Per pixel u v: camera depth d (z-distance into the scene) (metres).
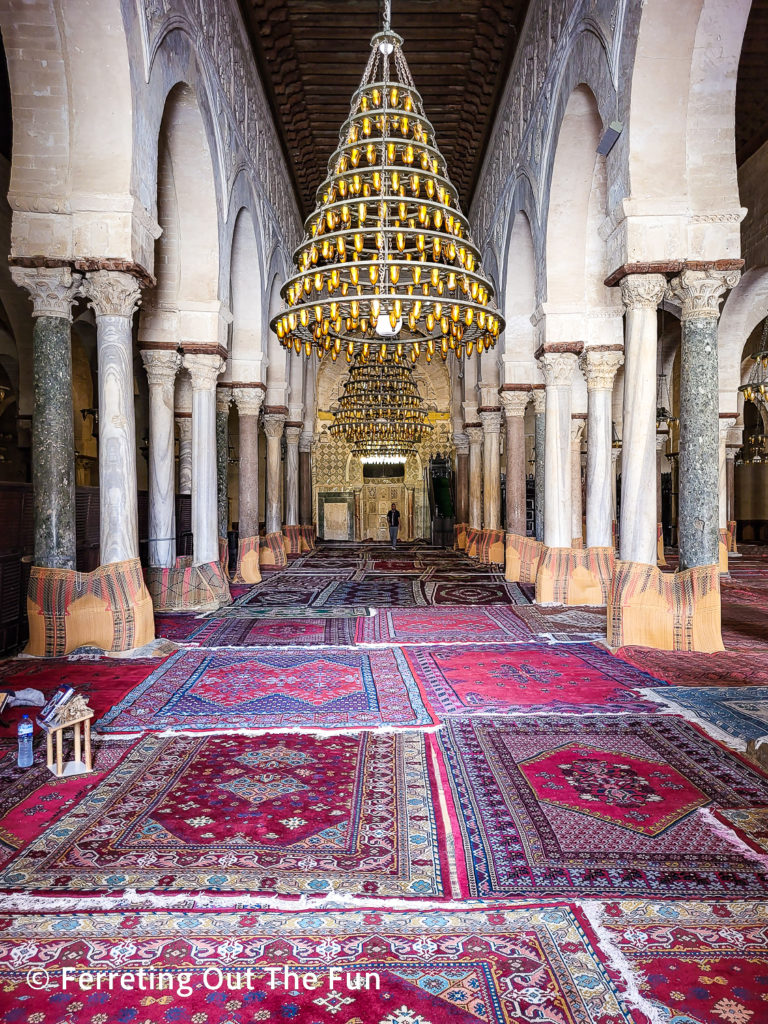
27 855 2.79
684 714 4.50
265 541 15.23
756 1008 1.96
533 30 9.65
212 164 8.54
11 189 5.83
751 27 8.64
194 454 9.15
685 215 6.10
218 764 3.73
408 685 5.30
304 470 21.36
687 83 6.00
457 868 2.69
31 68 5.78
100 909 2.44
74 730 3.79
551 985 2.06
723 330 13.55
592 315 9.11
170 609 8.73
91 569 7.96
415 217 6.64
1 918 2.38
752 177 12.36
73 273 6.01
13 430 18.36
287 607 9.30
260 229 11.73
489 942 2.25
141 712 4.62
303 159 15.20
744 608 9.01
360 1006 1.98
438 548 22.09
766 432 20.64
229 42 9.55
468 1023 1.91
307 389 21.36
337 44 11.49
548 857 2.77
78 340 16.06
